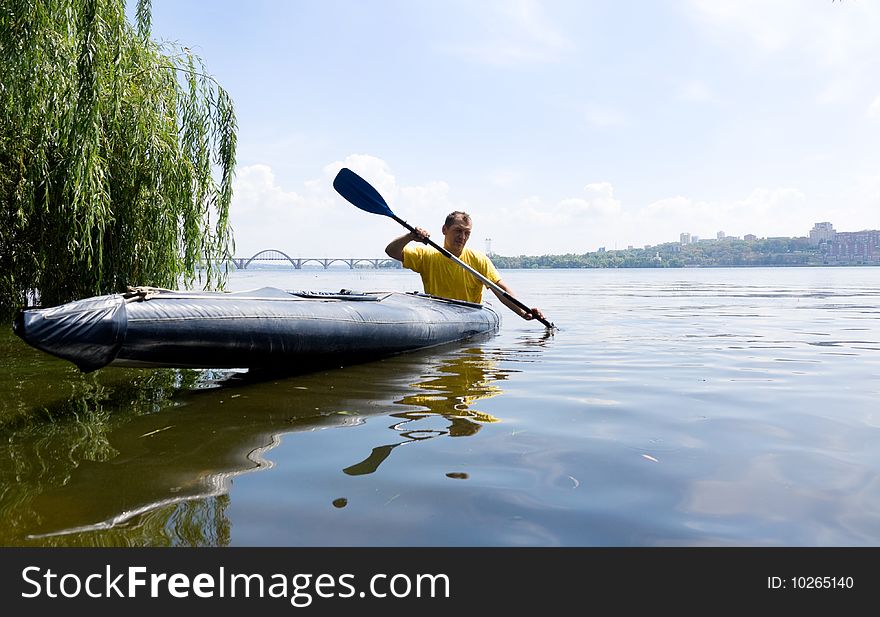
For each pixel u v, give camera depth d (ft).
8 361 12.27
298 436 6.82
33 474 5.53
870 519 4.58
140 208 18.15
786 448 6.32
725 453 6.16
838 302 33.78
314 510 4.75
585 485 5.28
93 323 7.88
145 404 8.43
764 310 27.50
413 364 12.17
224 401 8.64
